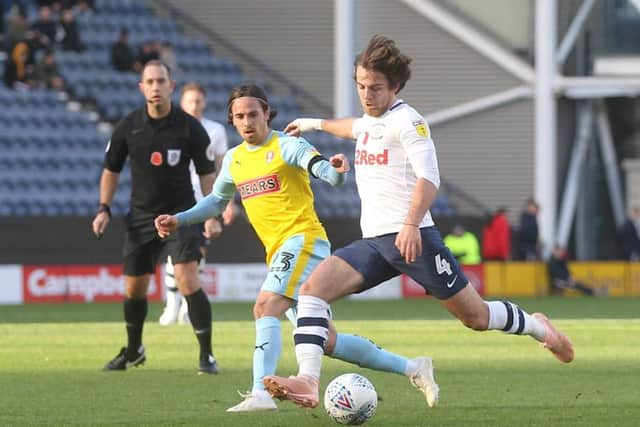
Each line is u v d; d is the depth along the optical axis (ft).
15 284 283.18
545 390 104.78
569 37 370.94
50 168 330.54
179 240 117.50
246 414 88.63
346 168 83.35
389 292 310.04
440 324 197.26
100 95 353.72
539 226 359.66
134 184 118.21
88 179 330.95
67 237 288.10
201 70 378.32
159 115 117.08
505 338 166.30
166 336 166.09
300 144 91.81
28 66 349.61
